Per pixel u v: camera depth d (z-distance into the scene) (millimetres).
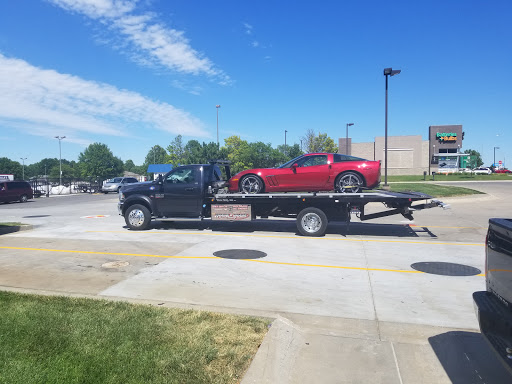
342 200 10719
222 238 10828
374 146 61000
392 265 7668
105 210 20203
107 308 4902
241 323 4449
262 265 7641
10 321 4418
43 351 3719
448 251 9023
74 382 3186
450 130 58656
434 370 3568
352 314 5016
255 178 11656
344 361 3734
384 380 3400
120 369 3395
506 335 2867
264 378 3354
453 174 53000
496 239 3281
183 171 12211
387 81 22500
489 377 3445
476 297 3457
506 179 41656
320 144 52781
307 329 4512
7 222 14516
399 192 11227
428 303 5449
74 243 10086
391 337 4297
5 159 122062
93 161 96312
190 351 3729
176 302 5371
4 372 3320
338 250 9125
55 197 34781
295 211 11453
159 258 8250
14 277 6695
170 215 12422
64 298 5320
